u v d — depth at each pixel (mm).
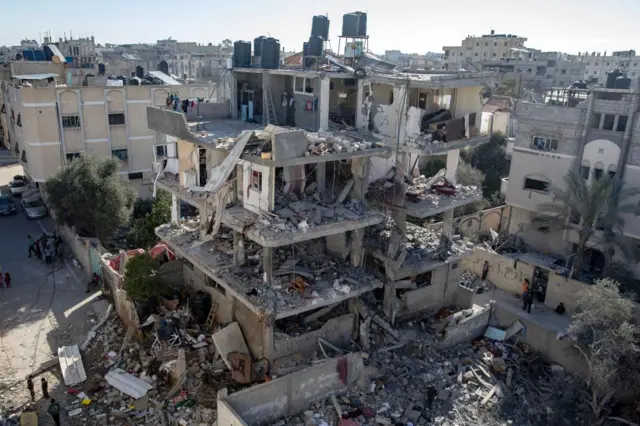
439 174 29469
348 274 23969
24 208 45875
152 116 26391
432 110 27078
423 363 25109
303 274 23297
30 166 42812
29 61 51750
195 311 26500
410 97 26969
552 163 34781
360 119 27266
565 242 35156
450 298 29781
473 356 26562
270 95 28250
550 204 32969
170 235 27000
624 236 31766
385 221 27062
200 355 23625
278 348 22438
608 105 32156
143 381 22844
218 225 23328
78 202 35469
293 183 23531
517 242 37625
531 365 26547
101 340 26500
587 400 24172
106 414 21188
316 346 23672
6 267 35125
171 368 22641
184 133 23797
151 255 29266
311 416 21156
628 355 22031
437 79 24797
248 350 23562
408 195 26734
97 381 23203
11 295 31219
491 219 40375
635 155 31188
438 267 28312
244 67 30109
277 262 24141
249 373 21844
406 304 27391
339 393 22469
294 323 24016
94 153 44094
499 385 24625
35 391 22562
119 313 28156
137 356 24484
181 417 20734
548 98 37531
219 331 23516
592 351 22859
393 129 25750
